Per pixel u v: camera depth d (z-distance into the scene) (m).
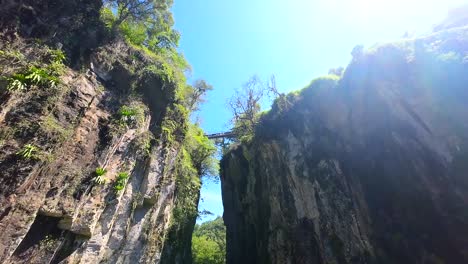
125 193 17.55
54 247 13.52
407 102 20.81
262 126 31.56
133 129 18.17
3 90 12.82
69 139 14.41
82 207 14.63
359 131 23.52
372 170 21.66
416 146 19.91
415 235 17.95
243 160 40.41
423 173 19.05
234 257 37.16
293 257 23.78
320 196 23.59
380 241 19.17
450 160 18.02
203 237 58.88
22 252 12.37
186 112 24.22
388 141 21.53
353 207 21.47
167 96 21.80
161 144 20.56
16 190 11.88
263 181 32.53
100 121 16.61
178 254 30.20
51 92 14.21
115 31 19.86
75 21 17.44
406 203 19.12
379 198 20.55
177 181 25.44
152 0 21.72
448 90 18.97
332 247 21.22
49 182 13.21
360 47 25.34
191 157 33.12
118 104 18.08
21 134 12.65
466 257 15.69
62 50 16.12
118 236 16.88
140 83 20.05
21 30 14.76
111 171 16.41
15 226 11.70
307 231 23.66
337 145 24.56
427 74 20.23
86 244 14.95
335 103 25.84
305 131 27.25
